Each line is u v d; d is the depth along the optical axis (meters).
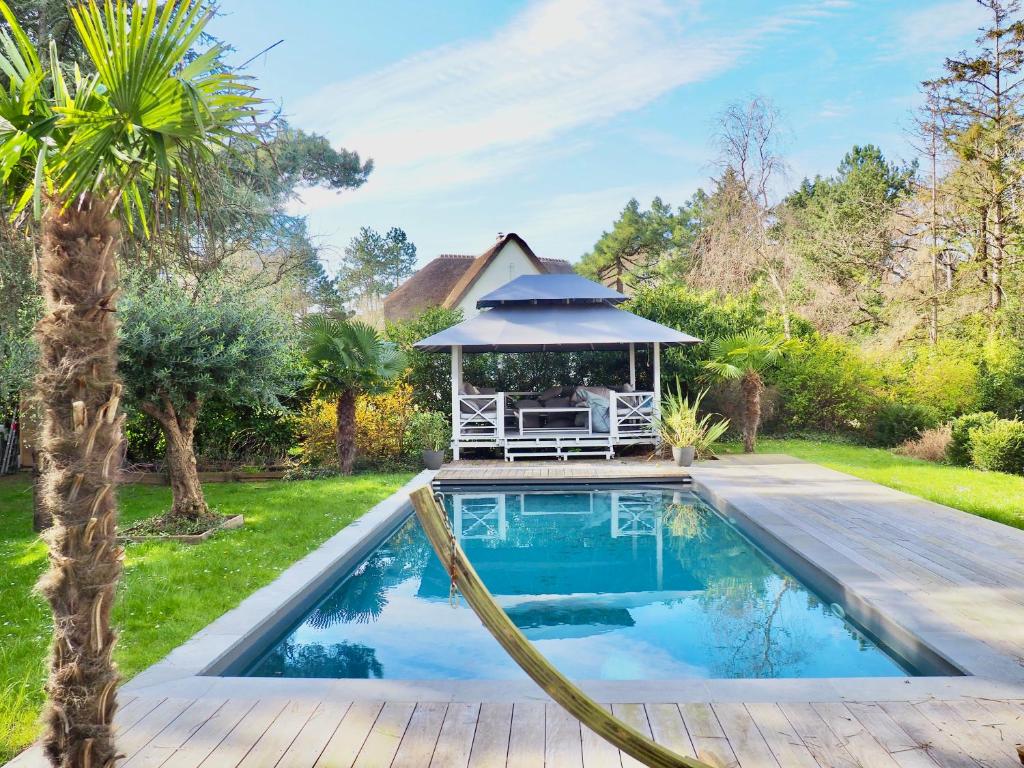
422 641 5.44
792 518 8.20
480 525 9.83
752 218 23.67
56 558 2.33
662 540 8.84
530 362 18.22
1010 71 20.91
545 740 3.22
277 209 15.52
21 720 3.53
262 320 8.39
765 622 5.75
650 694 3.69
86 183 2.34
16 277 8.36
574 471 12.73
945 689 3.71
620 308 17.70
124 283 8.12
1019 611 4.87
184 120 2.50
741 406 17.08
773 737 3.20
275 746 3.18
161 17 2.31
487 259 30.09
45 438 2.34
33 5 9.57
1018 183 20.25
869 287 25.03
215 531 7.77
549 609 6.25
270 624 5.17
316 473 12.76
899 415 15.95
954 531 7.42
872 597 5.20
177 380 7.61
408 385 15.15
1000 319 19.12
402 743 3.21
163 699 3.68
